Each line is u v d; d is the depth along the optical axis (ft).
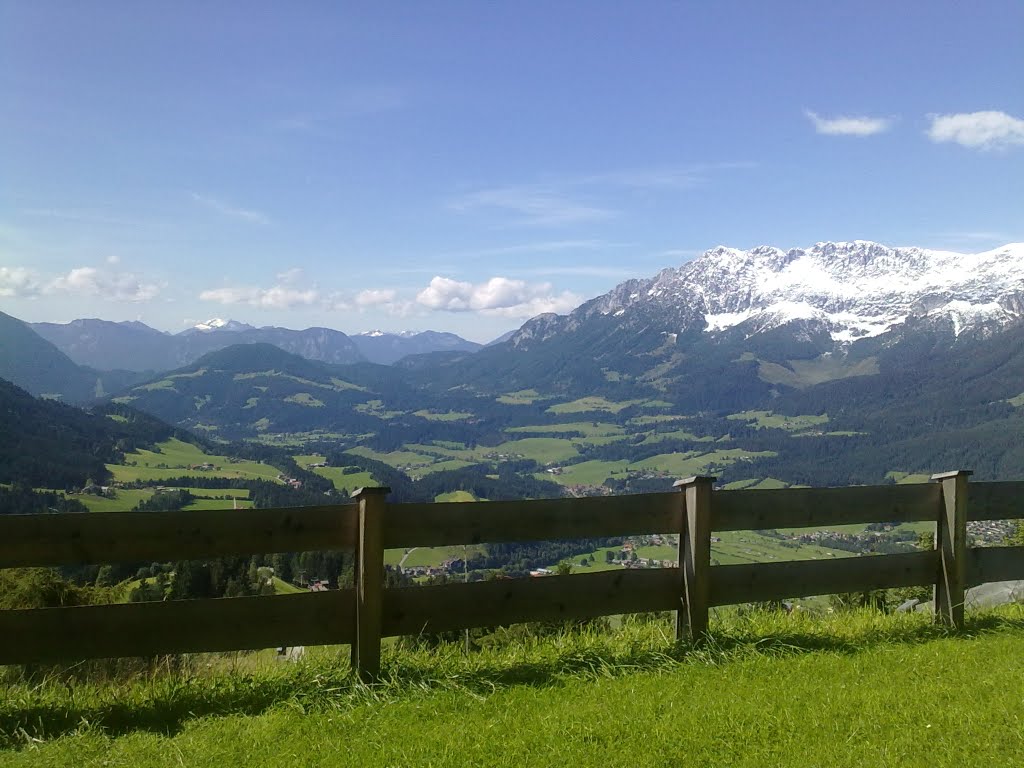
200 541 19.95
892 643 24.08
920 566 26.50
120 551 19.38
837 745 16.20
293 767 15.72
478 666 21.95
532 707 18.89
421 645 23.45
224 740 17.15
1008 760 15.39
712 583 23.88
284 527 20.58
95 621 19.16
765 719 17.61
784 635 24.36
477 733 17.17
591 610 23.08
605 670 21.42
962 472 26.16
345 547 21.08
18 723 18.17
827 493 25.45
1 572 31.37
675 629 24.23
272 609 20.38
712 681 20.51
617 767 15.49
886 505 26.22
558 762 15.72
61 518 19.03
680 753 16.03
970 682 19.89
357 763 15.80
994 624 26.63
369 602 20.71
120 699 19.79
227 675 21.59
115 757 16.38
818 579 25.22
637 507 23.57
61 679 22.72
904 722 17.38
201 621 19.88
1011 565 27.30
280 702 19.30
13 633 18.67
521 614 22.43
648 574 23.67
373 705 19.19
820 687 19.75
